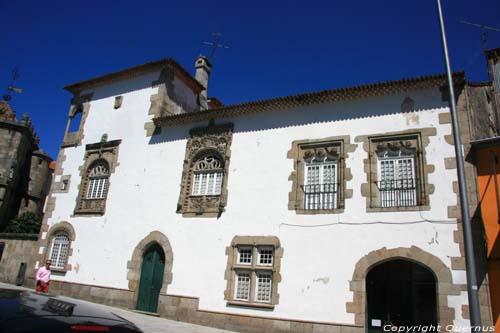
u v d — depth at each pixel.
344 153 13.20
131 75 19.88
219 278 13.88
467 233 7.75
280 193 13.84
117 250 16.64
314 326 11.77
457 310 10.34
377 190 12.42
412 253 11.24
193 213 15.31
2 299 3.34
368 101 13.47
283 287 12.63
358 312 11.41
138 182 17.33
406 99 12.88
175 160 16.72
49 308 3.37
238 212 14.36
